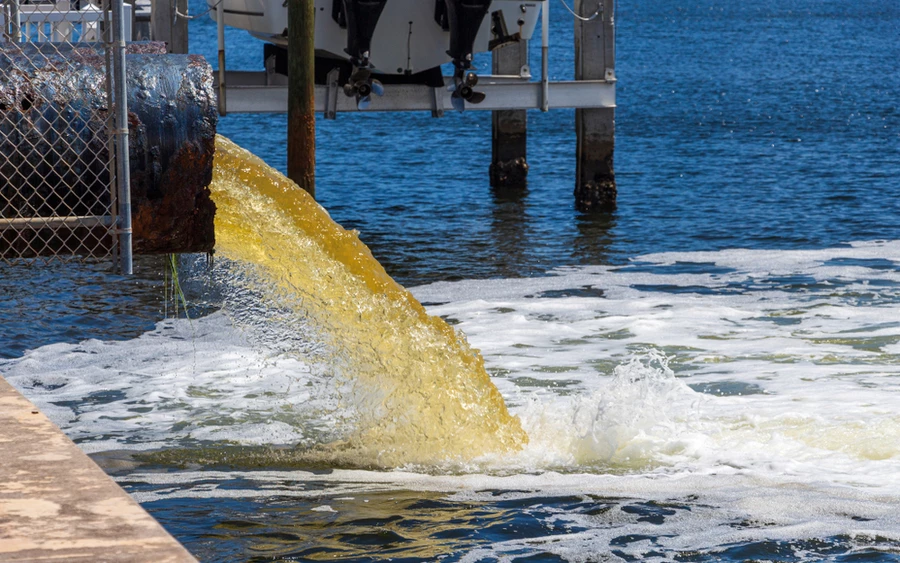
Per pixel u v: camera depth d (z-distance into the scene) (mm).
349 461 10164
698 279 18406
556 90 24203
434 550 7840
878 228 23578
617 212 26172
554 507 8781
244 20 23781
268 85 22766
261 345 12617
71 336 14742
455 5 21641
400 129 46875
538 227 24188
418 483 9477
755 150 39188
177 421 11328
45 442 4535
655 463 9961
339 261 11398
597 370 13070
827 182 30984
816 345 13984
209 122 8977
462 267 19750
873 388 12000
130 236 8633
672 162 36062
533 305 16516
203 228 9211
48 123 8430
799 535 8023
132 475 9625
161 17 21500
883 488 9070
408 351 11055
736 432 10664
